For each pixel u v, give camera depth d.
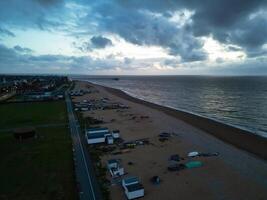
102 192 35.66
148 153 53.34
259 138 66.69
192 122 86.56
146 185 38.75
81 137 63.97
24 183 38.56
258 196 35.44
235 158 50.66
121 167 44.78
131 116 96.38
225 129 76.31
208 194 35.94
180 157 50.88
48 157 49.28
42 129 71.94
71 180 39.44
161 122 86.00
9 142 59.59
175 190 37.12
